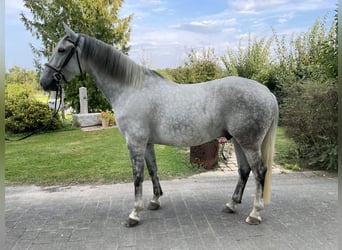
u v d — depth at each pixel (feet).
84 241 8.63
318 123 15.88
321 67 18.93
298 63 34.22
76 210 11.01
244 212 10.33
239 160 9.84
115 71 9.05
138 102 8.88
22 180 14.96
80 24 40.96
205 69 31.19
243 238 8.50
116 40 43.52
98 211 10.84
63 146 23.38
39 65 44.04
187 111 8.74
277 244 8.13
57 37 40.75
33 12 41.70
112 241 8.56
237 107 8.55
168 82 9.35
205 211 10.50
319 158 15.80
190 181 14.19
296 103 16.75
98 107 42.09
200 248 8.02
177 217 10.05
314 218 9.77
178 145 9.29
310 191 12.48
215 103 8.71
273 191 12.51
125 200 11.89
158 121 8.93
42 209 11.21
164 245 8.23
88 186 13.91
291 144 19.26
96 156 19.53
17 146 23.75
